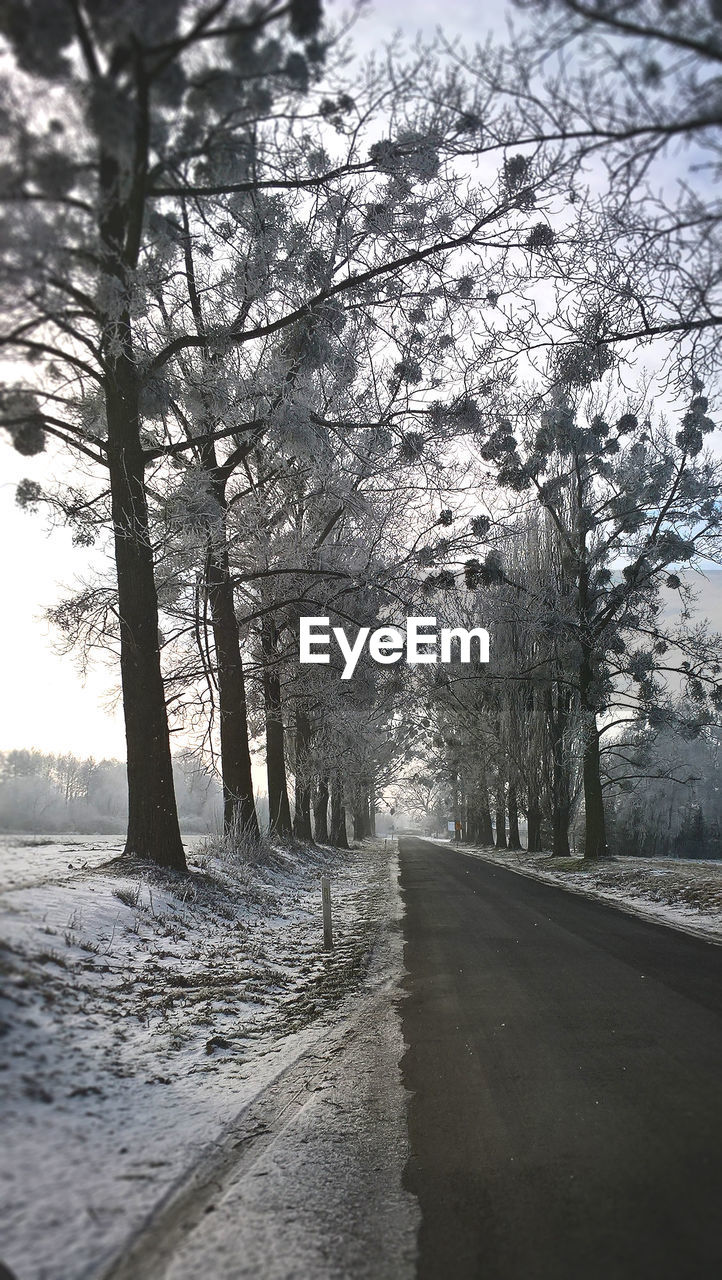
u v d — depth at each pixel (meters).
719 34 5.69
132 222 9.83
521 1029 7.22
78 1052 5.69
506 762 42.53
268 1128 5.07
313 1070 6.30
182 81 7.30
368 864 39.00
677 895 17.47
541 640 33.12
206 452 16.80
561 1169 4.25
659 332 9.33
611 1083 5.58
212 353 13.32
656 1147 4.42
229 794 20.80
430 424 14.61
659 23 5.77
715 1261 3.24
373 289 13.42
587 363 10.54
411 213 12.47
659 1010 7.62
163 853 13.18
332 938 12.91
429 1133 4.92
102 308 9.49
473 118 9.66
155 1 6.11
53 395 10.29
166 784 13.44
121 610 13.52
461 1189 4.12
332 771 33.50
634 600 29.36
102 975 7.66
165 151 9.52
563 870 28.72
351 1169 4.45
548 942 12.25
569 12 5.96
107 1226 3.61
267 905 15.21
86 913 9.27
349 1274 3.34
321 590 21.84
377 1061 6.50
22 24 5.80
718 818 74.06
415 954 11.73
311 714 30.25
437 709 42.69
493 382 14.28
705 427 19.52
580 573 30.25
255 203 12.75
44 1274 3.19
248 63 7.32
